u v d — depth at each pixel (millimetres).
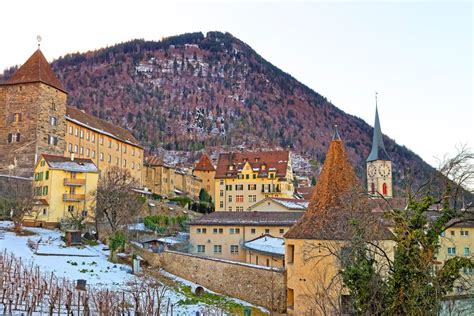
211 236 72000
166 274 54062
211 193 187625
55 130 93250
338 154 46656
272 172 125312
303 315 41594
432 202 30969
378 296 30562
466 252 63719
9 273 38688
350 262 32719
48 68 94562
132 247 60250
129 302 39625
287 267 44562
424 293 29281
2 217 72938
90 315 33375
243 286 48312
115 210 69000
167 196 143625
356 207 37938
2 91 91125
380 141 150375
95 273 48438
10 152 88812
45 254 53375
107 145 119625
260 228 70125
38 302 34156
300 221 44812
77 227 69875
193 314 39438
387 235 38438
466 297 33719
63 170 77438
